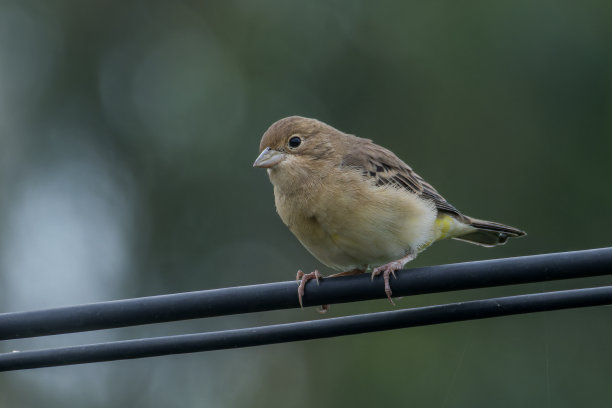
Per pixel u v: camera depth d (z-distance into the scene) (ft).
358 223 27.81
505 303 22.61
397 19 50.96
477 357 44.86
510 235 32.58
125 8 55.26
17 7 54.75
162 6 55.26
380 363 45.68
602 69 46.57
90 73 54.70
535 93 47.88
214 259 51.26
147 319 22.12
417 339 45.78
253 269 51.06
